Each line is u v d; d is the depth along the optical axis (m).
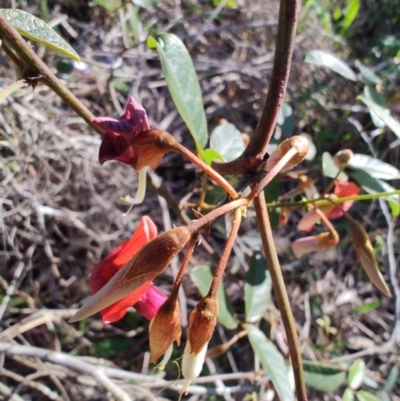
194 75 0.18
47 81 0.13
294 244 0.20
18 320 0.27
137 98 0.31
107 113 0.31
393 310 0.33
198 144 0.18
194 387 0.23
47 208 0.27
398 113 0.35
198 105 0.18
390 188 0.21
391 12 0.42
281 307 0.13
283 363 0.19
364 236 0.16
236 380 0.28
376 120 0.23
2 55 0.27
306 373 0.21
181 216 0.20
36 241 0.27
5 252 0.25
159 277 0.29
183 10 0.35
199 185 0.24
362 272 0.34
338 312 0.32
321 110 0.35
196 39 0.34
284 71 0.11
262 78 0.35
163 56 0.17
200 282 0.20
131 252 0.12
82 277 0.29
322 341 0.30
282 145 0.12
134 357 0.27
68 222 0.29
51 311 0.26
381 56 0.40
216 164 0.13
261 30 0.37
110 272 0.12
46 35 0.13
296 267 0.32
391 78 0.37
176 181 0.33
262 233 0.13
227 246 0.10
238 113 0.35
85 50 0.31
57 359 0.21
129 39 0.33
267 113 0.12
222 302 0.20
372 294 0.33
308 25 0.37
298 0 0.11
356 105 0.36
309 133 0.35
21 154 0.26
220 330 0.29
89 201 0.29
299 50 0.36
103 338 0.27
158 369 0.11
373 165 0.21
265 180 0.11
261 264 0.21
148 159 0.11
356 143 0.35
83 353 0.27
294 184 0.32
